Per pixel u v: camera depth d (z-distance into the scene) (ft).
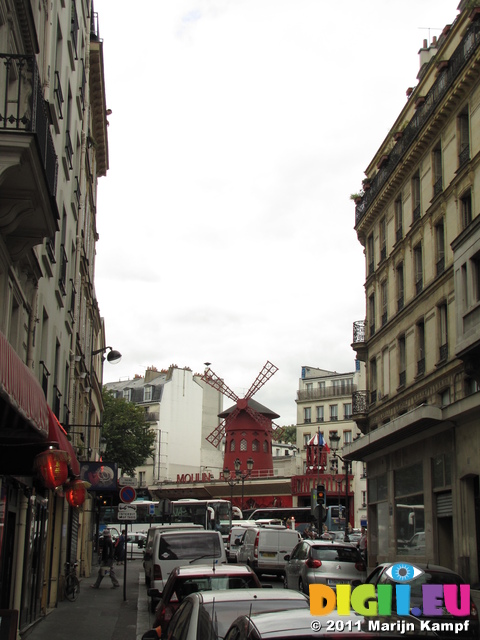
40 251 53.93
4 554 41.96
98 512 141.28
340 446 251.60
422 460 93.61
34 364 53.98
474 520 79.82
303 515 205.26
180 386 307.99
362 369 253.85
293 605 24.73
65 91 69.46
